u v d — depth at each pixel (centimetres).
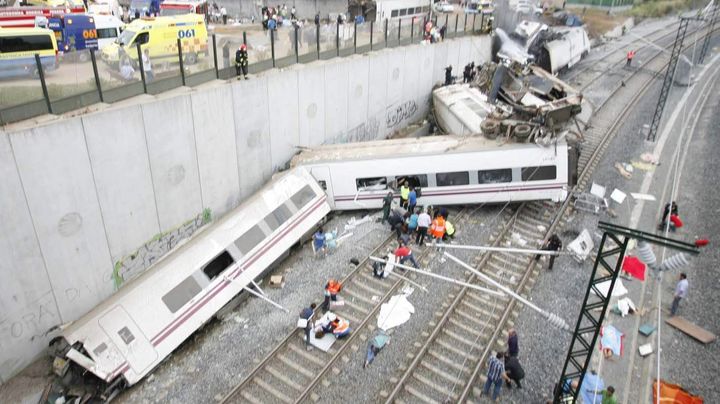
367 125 2786
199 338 1507
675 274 1756
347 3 3794
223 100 1806
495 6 4891
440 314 1566
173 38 2075
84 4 2928
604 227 977
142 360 1361
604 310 1021
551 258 1766
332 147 2266
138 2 3291
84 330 1356
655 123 3098
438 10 4994
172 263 1537
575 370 1371
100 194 1447
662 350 1445
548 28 4034
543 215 2138
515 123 2084
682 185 2381
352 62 2488
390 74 2850
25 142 1224
